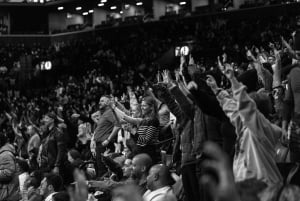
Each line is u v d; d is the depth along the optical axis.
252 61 10.73
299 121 6.70
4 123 23.33
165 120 10.48
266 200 4.62
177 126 8.76
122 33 45.44
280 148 6.98
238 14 38.97
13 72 43.62
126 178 9.56
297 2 36.00
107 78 36.00
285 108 7.13
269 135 6.09
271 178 5.93
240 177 5.99
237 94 6.00
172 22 42.16
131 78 34.66
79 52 43.75
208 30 37.31
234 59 25.73
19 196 13.53
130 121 10.09
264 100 6.69
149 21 43.91
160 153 10.34
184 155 7.87
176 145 9.13
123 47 42.06
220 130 7.20
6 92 41.09
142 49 39.97
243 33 34.25
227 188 3.34
